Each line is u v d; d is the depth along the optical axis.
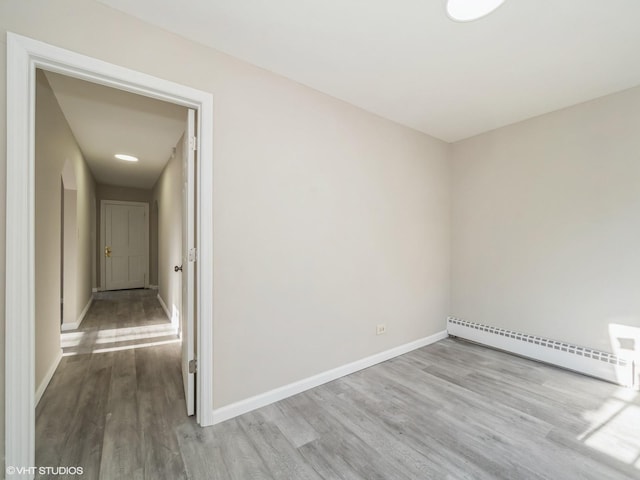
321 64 2.08
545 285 2.87
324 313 2.47
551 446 1.69
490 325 3.29
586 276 2.62
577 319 2.66
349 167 2.64
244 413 2.01
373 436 1.77
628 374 2.33
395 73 2.20
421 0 1.51
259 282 2.10
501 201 3.20
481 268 3.38
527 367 2.76
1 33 1.31
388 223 2.97
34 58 1.40
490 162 3.29
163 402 2.13
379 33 1.77
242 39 1.82
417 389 2.35
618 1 1.50
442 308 3.59
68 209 3.79
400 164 3.09
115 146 3.73
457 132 3.34
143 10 1.58
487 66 2.10
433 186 3.46
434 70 2.16
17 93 1.33
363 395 2.26
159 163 4.56
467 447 1.68
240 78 2.01
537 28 1.71
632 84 2.34
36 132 2.08
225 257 1.95
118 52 1.58
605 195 2.51
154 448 1.65
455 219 3.64
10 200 1.32
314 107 2.41
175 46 1.76
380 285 2.90
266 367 2.14
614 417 1.97
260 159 2.10
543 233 2.88
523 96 2.54
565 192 2.74
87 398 2.18
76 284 3.90
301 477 1.46
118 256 6.62
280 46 1.89
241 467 1.52
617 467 1.53
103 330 3.82
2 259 1.31
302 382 2.32
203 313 1.85
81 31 1.48
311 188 2.38
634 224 2.37
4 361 1.32
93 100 2.52
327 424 1.89
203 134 1.85
